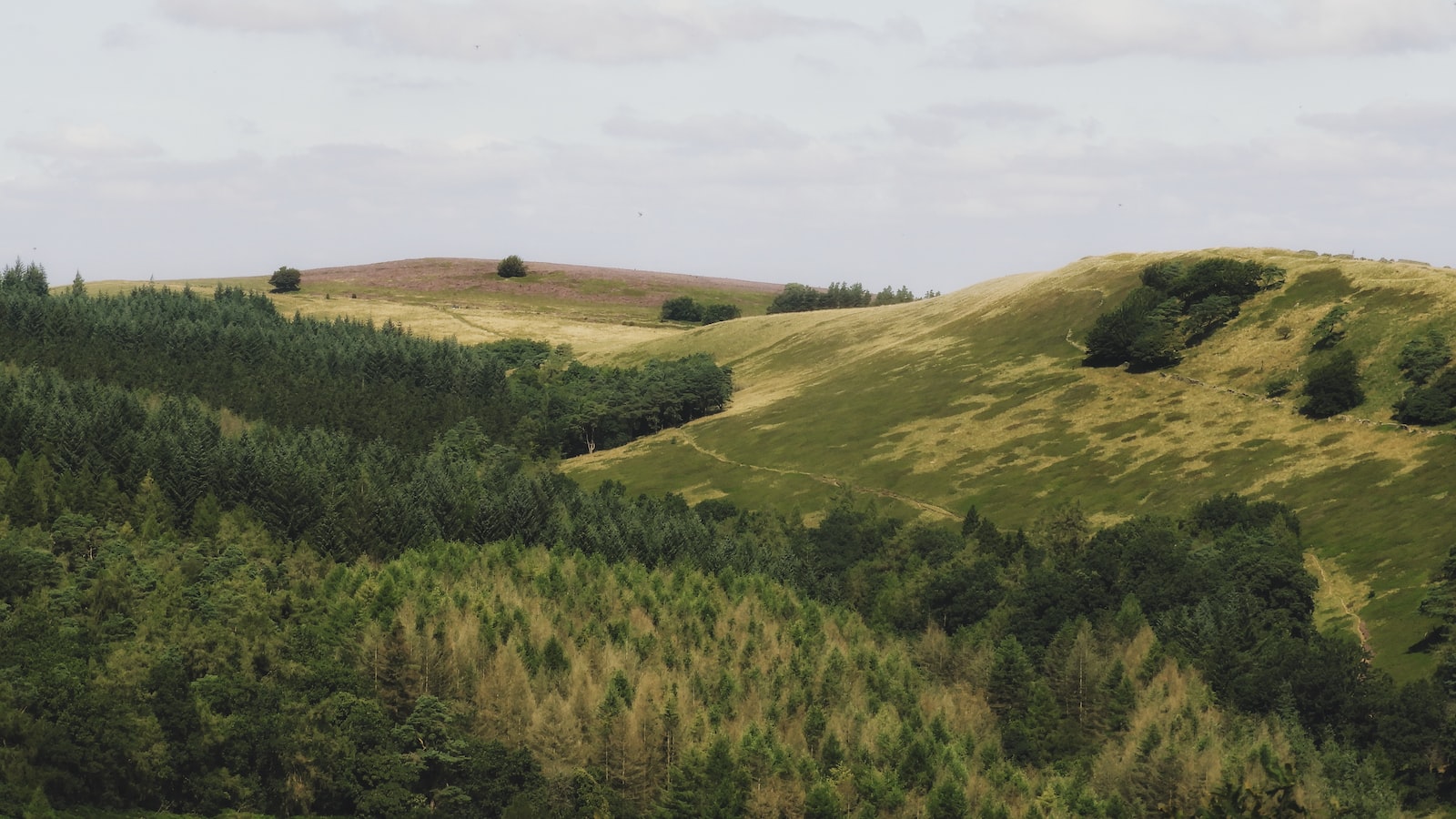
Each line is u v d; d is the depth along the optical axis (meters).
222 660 109.38
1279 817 93.69
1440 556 131.25
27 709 96.44
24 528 137.25
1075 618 132.25
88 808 94.00
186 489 159.38
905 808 99.94
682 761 102.50
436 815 99.31
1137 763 103.06
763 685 118.88
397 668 112.31
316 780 100.44
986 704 119.12
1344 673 108.19
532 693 111.31
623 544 157.38
